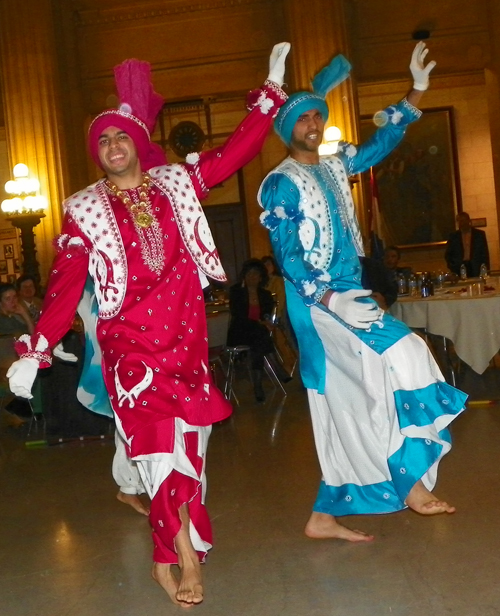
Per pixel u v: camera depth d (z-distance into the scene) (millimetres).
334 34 12453
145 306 3029
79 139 13156
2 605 3244
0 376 7277
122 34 13375
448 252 12203
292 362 9648
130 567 3541
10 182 12000
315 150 3506
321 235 3439
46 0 12555
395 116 3721
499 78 12820
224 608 2994
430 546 3385
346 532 3535
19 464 5938
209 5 13250
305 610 2900
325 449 3547
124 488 4262
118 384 2977
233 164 3275
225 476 4969
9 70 12477
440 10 13070
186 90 13359
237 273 16688
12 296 7578
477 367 6809
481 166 16594
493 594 2857
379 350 3309
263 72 13203
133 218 3076
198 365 3072
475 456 4820
